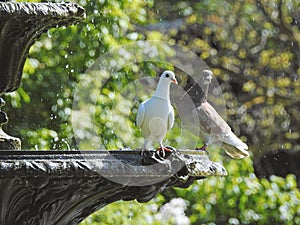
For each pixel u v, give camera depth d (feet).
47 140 38.50
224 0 63.67
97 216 38.75
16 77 19.75
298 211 52.47
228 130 25.77
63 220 17.90
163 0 63.67
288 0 61.46
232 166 52.54
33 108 41.06
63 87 40.63
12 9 17.71
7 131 40.88
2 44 18.81
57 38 39.99
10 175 16.19
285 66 63.62
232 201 51.83
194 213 51.96
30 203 17.28
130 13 42.32
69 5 18.93
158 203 45.29
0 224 17.33
